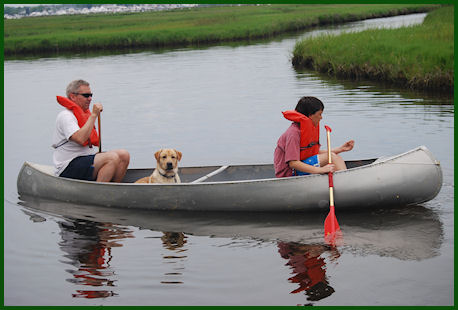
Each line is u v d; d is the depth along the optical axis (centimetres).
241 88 1806
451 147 966
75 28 6203
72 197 816
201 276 538
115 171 828
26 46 4353
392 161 709
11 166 1005
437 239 613
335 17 6031
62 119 796
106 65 2866
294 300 482
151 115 1405
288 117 710
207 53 3291
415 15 6203
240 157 988
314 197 716
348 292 494
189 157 1002
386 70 1872
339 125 1184
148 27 5675
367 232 646
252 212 744
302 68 2355
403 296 484
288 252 593
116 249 619
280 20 5491
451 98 1462
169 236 660
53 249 622
